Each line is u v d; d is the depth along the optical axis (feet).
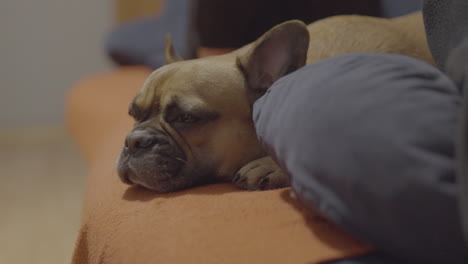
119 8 14.74
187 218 3.21
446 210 2.33
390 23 5.40
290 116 3.04
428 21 3.63
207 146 4.09
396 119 2.52
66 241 7.91
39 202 9.70
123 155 4.06
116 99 7.89
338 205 2.62
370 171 2.47
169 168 3.92
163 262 2.81
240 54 4.66
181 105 4.06
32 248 7.70
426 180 2.34
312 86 3.04
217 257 2.71
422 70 2.75
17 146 13.92
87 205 4.43
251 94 4.21
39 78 15.33
